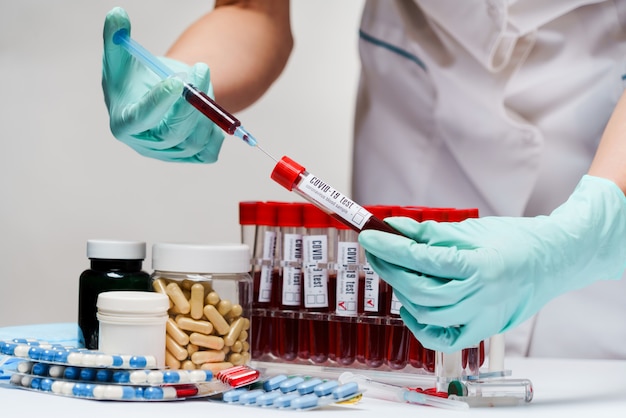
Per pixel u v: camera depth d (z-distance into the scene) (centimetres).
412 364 111
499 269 92
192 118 110
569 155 150
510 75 150
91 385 89
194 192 238
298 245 117
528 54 150
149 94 104
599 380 113
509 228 98
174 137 112
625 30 145
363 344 113
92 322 106
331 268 115
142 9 231
